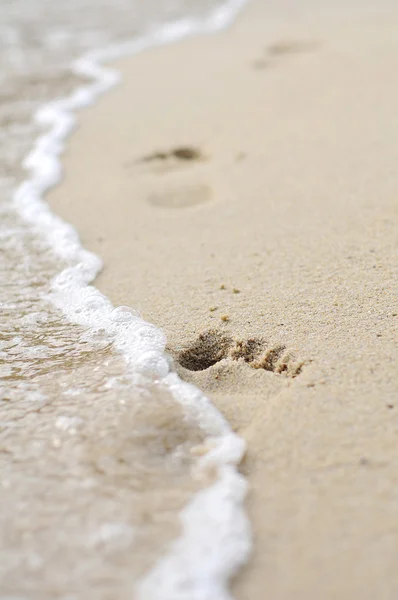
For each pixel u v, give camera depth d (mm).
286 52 2500
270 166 1972
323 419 1549
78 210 1910
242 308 1687
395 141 1994
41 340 1674
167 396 1589
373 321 1646
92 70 2486
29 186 1976
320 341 1628
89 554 1355
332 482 1493
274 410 1564
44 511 1463
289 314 1670
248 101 2217
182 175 1985
